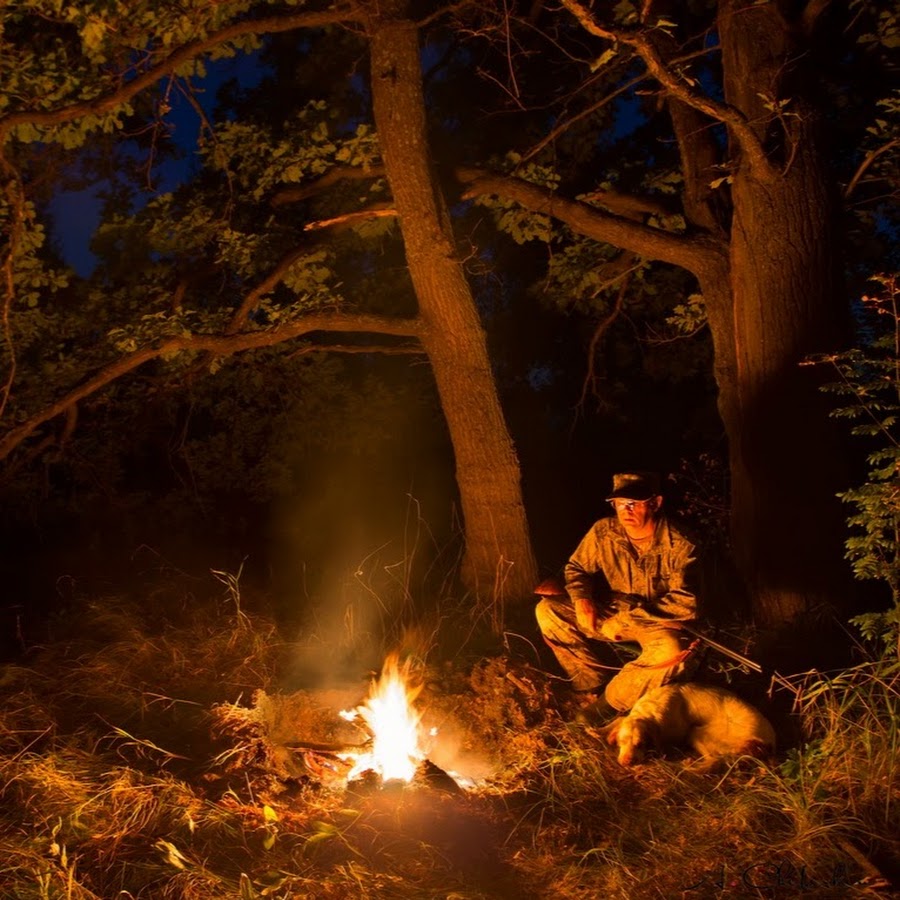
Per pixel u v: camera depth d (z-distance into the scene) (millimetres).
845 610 7789
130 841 4801
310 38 11828
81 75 8047
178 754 5941
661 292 11617
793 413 7918
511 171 9258
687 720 5754
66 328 10055
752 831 4773
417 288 8547
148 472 12266
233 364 11023
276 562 11070
